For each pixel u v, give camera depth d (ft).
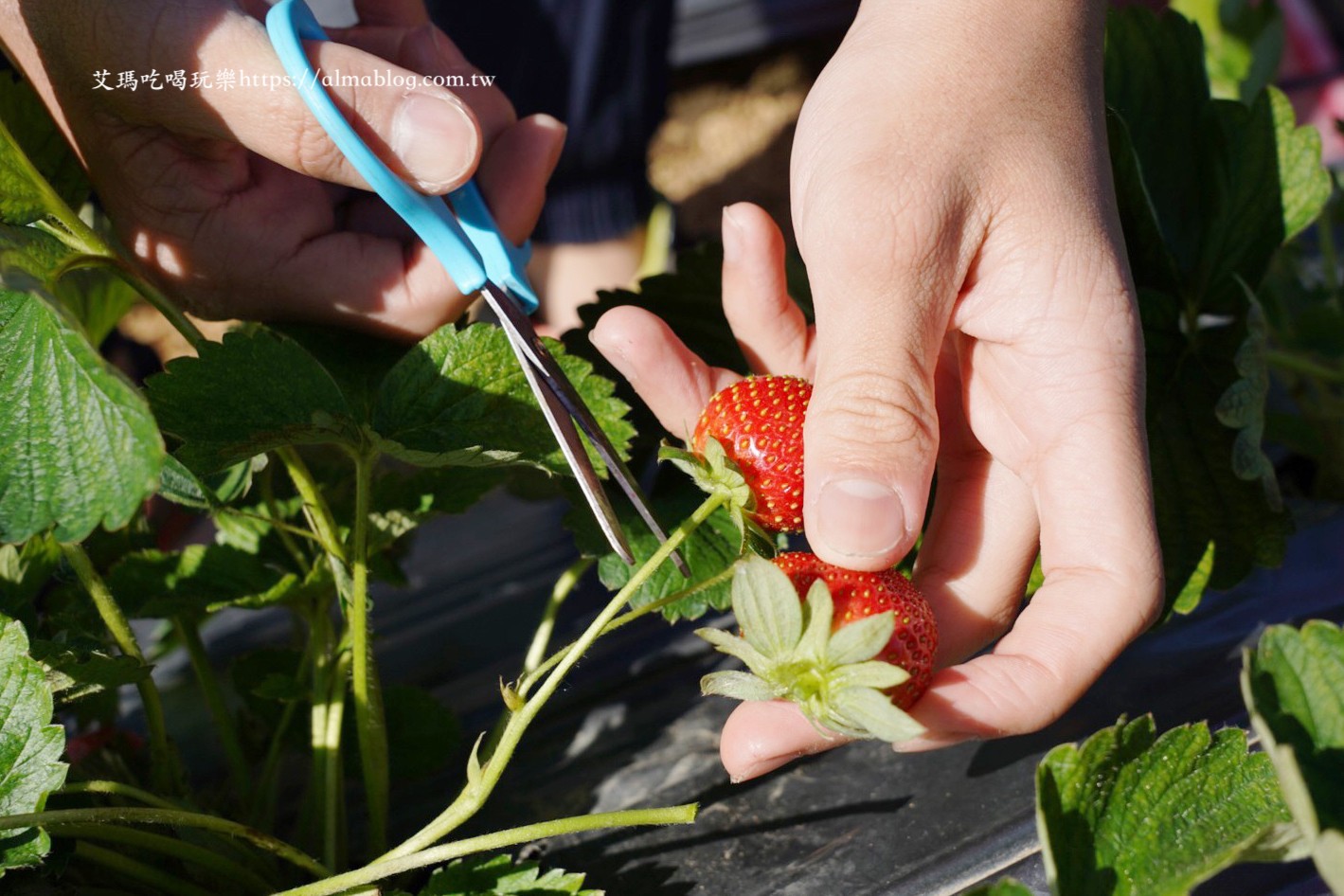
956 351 1.38
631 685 1.51
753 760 1.20
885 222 1.28
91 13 1.36
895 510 1.21
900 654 1.19
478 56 2.63
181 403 1.28
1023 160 1.31
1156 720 1.37
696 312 1.58
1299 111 2.86
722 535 1.40
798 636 1.15
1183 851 1.16
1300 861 1.23
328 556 1.38
